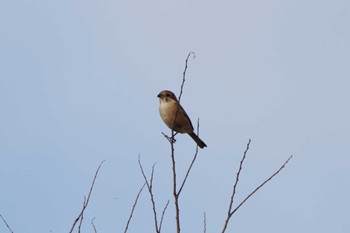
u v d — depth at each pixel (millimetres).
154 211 8531
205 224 8641
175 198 8906
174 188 8984
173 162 9156
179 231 8633
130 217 8609
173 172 9086
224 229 8461
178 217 8727
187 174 9109
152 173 8805
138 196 8719
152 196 8625
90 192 8797
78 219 8555
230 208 8641
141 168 8859
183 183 9023
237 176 8852
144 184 8789
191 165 9195
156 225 8453
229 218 8562
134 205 8672
